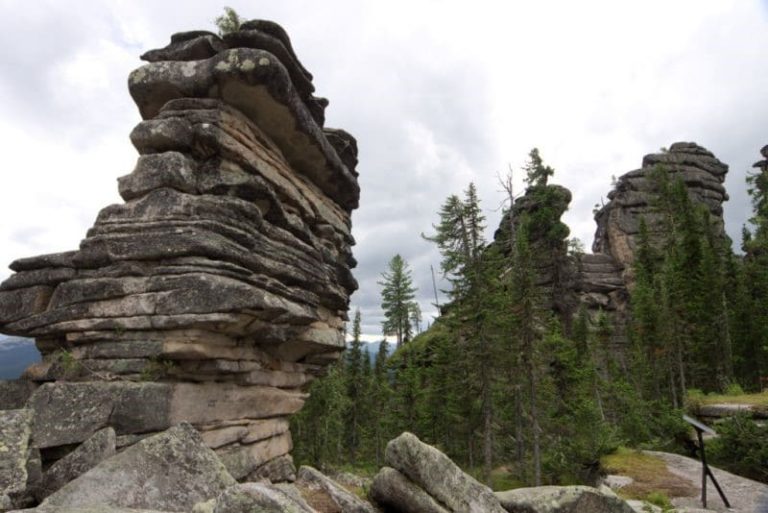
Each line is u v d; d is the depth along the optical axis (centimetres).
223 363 1016
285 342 1236
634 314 4919
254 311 948
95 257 994
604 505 804
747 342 4188
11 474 656
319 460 3584
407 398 3984
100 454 762
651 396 4144
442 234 3247
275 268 1104
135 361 937
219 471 749
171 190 1022
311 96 1408
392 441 772
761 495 1520
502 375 2852
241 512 497
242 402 1102
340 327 1622
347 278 1677
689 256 4784
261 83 1104
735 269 4662
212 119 1102
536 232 5856
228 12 1364
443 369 3600
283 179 1334
